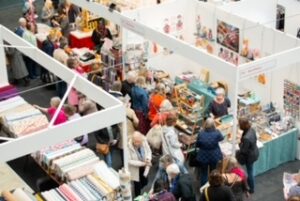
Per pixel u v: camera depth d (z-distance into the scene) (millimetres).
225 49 12336
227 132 10375
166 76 12484
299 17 12844
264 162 10422
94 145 11023
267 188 10102
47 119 9773
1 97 10570
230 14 11930
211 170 9281
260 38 11406
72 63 11727
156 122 10008
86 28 14555
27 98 13383
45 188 8672
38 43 13500
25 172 10211
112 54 12781
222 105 10641
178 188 8234
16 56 13562
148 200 8172
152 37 10891
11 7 19672
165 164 8508
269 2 13016
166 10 12539
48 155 8594
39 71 14195
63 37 14242
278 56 9461
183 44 10172
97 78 12062
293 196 8008
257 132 10531
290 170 10594
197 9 12727
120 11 12062
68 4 15742
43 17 16484
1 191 7840
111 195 7504
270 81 11156
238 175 8336
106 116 7270
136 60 12508
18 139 6652
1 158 6598
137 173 9086
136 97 10914
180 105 11305
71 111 9891
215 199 7672
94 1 12812
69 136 7023
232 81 9219
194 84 11797
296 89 10602
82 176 7945
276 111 11047
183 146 10766
